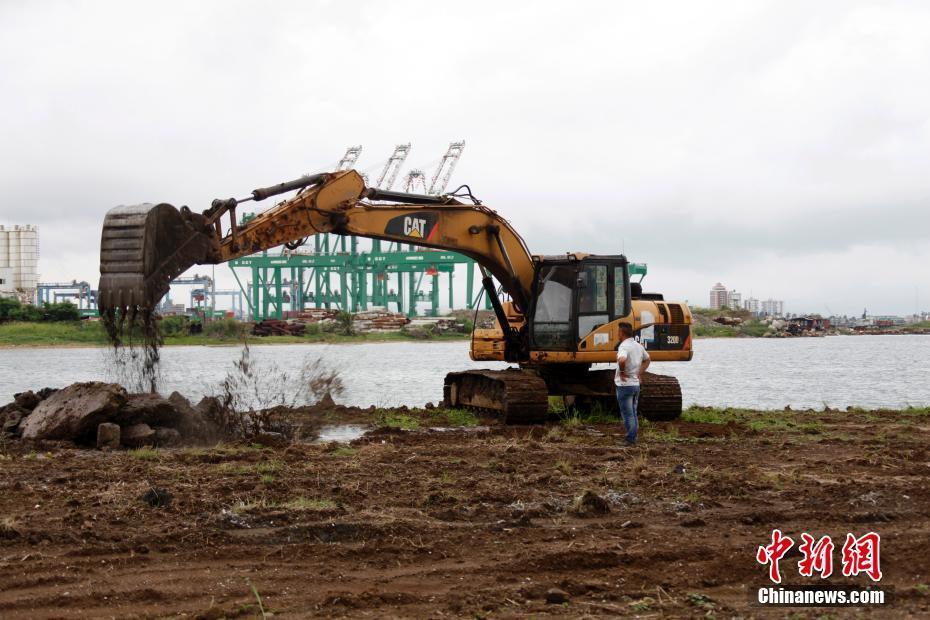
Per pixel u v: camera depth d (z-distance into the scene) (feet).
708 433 54.19
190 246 49.34
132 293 47.24
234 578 23.79
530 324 61.26
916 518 30.32
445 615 20.97
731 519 30.35
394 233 58.08
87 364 193.47
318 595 22.53
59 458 43.24
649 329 62.44
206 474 38.32
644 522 30.01
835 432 55.98
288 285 583.99
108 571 24.29
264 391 77.00
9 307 357.20
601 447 47.57
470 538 27.71
